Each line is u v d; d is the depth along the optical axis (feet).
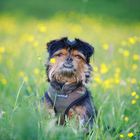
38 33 55.77
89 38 58.75
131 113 37.01
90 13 103.55
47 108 32.65
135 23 93.45
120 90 41.06
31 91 38.45
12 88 43.16
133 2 119.03
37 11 109.60
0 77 47.32
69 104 32.42
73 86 32.65
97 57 50.72
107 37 65.67
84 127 31.27
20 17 98.02
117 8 113.60
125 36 68.03
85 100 32.76
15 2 116.26
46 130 27.99
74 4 114.32
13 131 27.53
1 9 111.24
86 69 32.71
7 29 77.97
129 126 33.91
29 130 27.02
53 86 32.89
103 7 113.19
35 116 27.96
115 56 52.08
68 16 71.97
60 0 117.39
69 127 29.27
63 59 32.35
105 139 30.45
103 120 34.60
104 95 39.37
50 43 33.17
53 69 32.63
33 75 44.62
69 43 32.37
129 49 51.55
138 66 47.96
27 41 56.80
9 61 52.08
